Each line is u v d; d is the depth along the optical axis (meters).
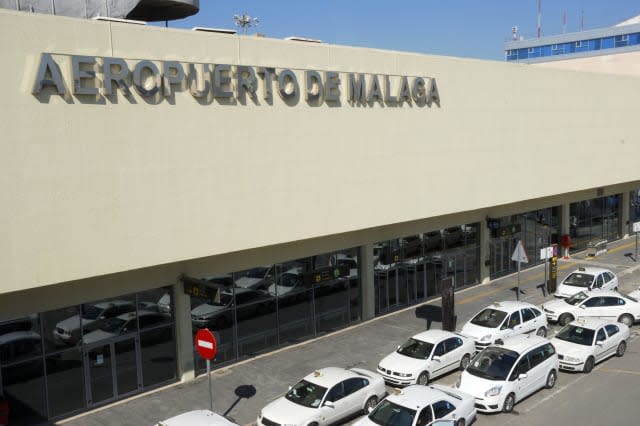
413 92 22.42
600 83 32.97
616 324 20.62
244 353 20.42
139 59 15.18
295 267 21.91
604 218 40.75
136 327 17.73
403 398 14.55
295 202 19.02
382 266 25.36
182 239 16.39
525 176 28.33
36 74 13.51
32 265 13.79
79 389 16.62
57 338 16.14
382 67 21.30
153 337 18.12
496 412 16.06
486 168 26.06
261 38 17.72
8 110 13.23
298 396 15.35
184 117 16.14
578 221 38.38
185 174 16.30
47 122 13.79
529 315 21.53
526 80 27.86
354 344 21.77
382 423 14.07
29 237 13.71
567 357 18.92
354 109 20.47
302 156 19.06
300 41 19.72
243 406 16.77
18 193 13.48
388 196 21.92
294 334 21.98
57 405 16.22
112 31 14.69
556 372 18.14
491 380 16.34
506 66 26.66
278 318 21.44
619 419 15.64
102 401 17.06
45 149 13.80
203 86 16.44
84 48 14.25
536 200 33.91
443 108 23.78
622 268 33.31
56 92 13.88
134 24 15.45
